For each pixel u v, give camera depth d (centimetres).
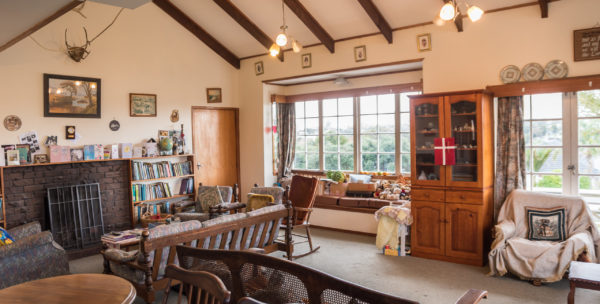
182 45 683
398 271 453
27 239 363
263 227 430
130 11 617
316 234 624
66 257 393
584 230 410
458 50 512
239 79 766
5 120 501
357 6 543
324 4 555
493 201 497
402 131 663
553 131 479
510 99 483
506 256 415
